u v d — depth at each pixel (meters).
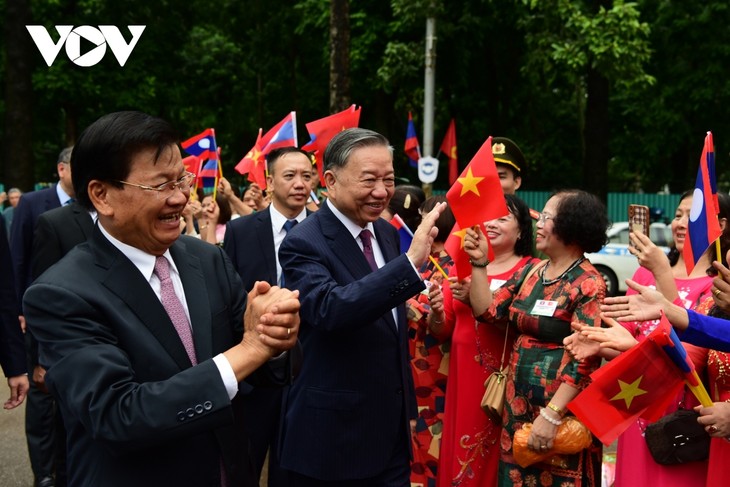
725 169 23.30
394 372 3.04
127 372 1.96
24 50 15.53
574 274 3.39
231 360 1.98
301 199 4.61
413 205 4.89
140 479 2.03
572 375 3.19
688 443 3.13
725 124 19.80
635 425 3.41
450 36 18.25
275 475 3.59
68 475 2.12
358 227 3.10
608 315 2.83
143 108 20.98
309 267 2.96
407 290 2.75
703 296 3.39
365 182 2.95
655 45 19.27
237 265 4.55
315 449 2.96
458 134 22.89
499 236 3.98
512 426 3.47
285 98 26.33
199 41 24.02
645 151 21.11
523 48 19.33
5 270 4.05
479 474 3.80
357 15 18.16
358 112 5.88
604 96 17.77
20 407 6.71
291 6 24.31
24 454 5.51
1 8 19.42
